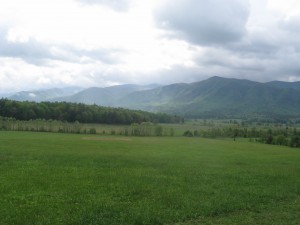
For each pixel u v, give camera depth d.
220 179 45.12
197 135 195.62
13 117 194.75
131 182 40.78
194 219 26.92
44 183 38.59
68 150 81.88
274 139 159.88
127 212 27.77
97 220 25.39
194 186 39.59
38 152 73.38
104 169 50.97
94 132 182.25
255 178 46.84
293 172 54.34
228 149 106.19
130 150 89.56
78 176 43.84
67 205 29.34
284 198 34.97
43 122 180.62
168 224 25.53
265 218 27.58
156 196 33.91
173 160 67.38
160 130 189.62
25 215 25.94
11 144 93.56
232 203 31.86
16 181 39.12
